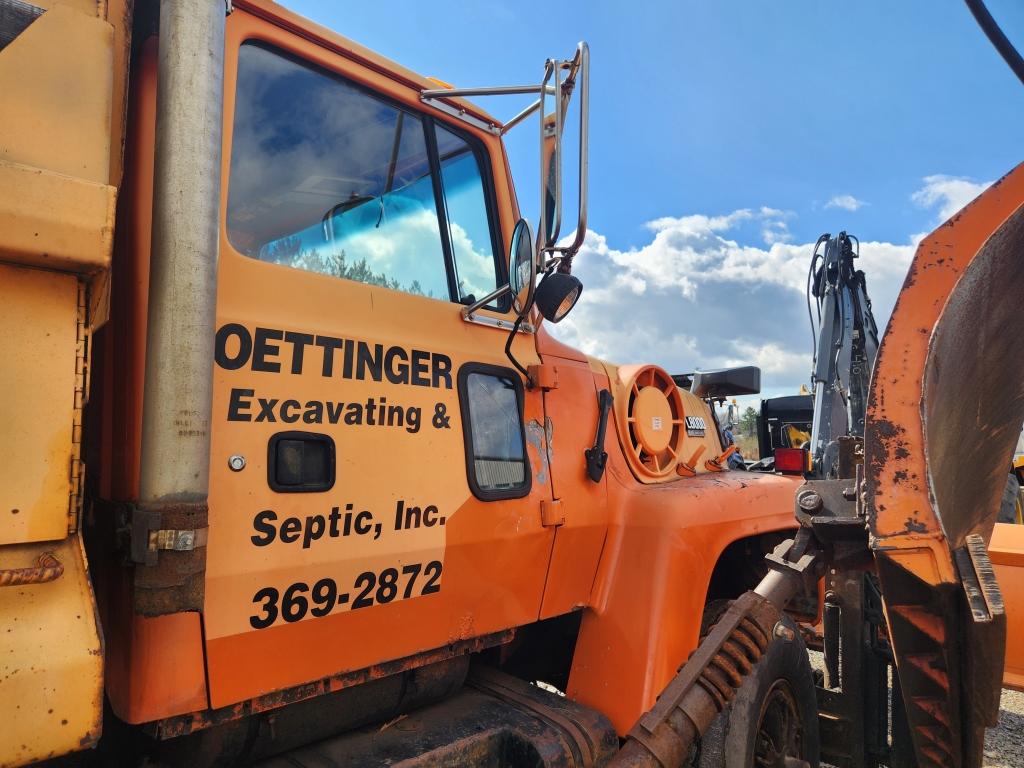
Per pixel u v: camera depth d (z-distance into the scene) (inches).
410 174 77.7
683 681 72.4
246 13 63.7
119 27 49.3
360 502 62.1
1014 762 138.2
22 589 40.4
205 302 47.6
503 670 94.8
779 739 98.1
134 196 56.2
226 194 60.7
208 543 53.2
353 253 70.7
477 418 74.2
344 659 61.7
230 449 55.2
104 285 45.4
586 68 63.9
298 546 57.9
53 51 42.8
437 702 77.4
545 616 80.7
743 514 102.1
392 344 67.5
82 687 40.4
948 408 66.2
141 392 53.2
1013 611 125.2
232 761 62.1
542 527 80.0
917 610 60.8
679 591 86.7
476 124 84.4
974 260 61.7
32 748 38.9
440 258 79.4
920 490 58.2
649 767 66.1
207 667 53.4
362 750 67.0
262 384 57.7
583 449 88.4
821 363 238.8
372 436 63.9
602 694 82.1
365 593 62.3
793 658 99.9
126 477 53.4
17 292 41.1
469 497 71.4
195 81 47.7
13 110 41.0
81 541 43.6
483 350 77.2
